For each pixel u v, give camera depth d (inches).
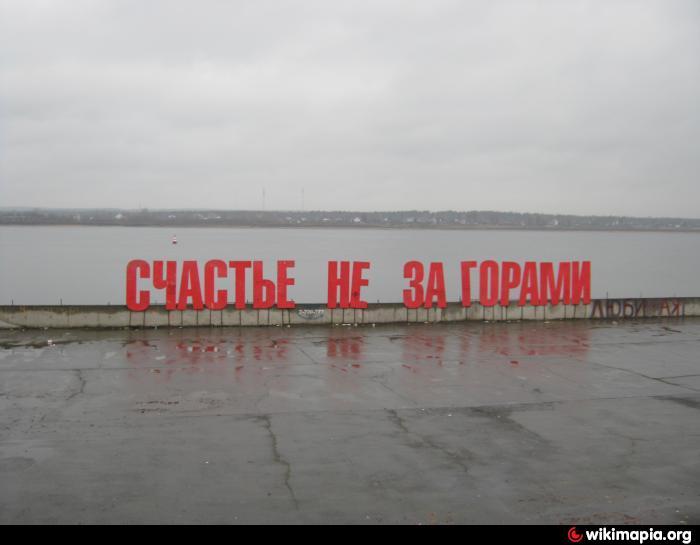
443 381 703.1
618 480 431.5
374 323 1085.8
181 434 514.6
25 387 651.5
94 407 585.0
